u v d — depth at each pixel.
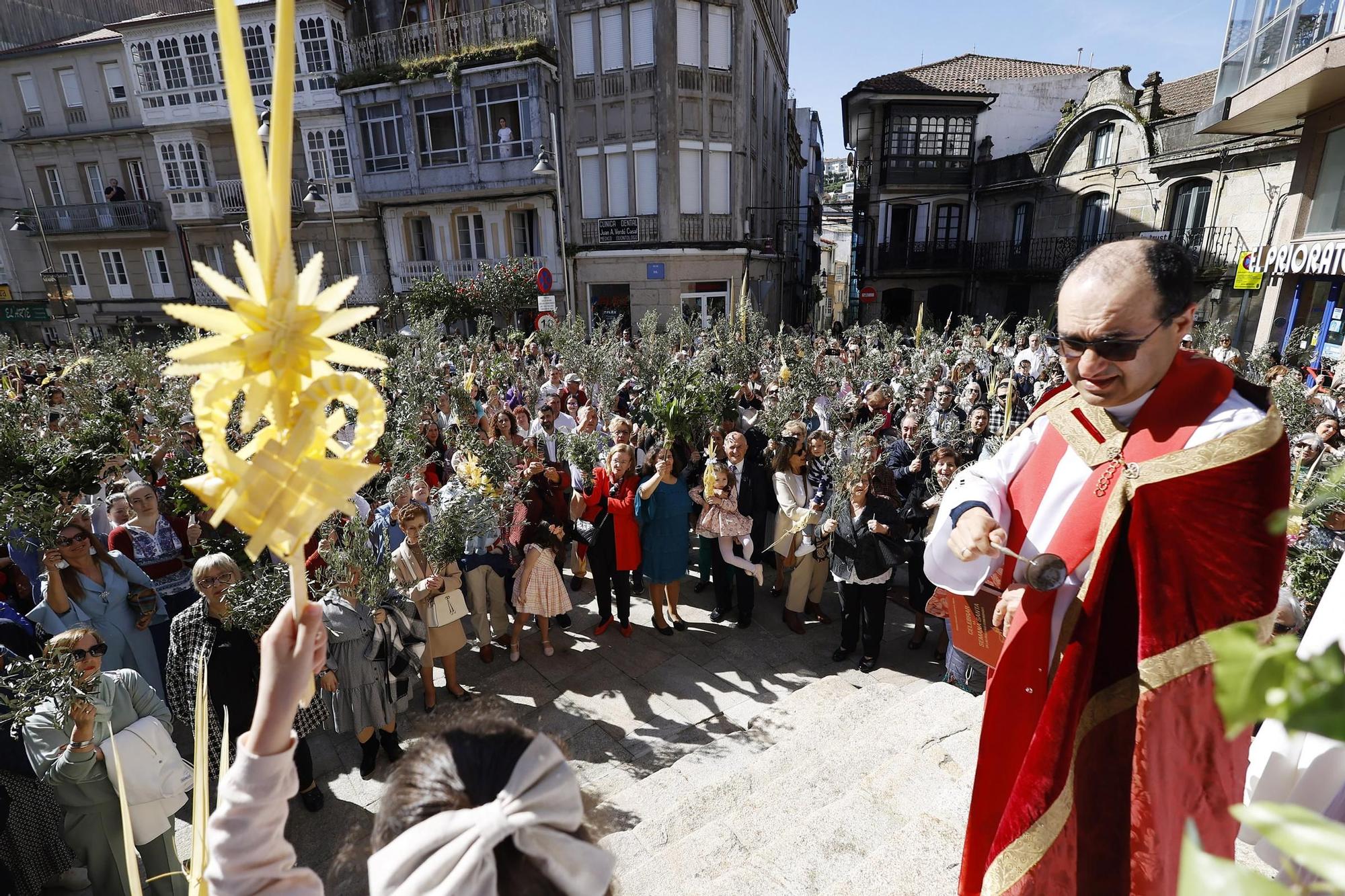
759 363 14.14
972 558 1.70
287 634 1.04
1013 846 1.69
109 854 3.68
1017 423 7.31
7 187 29.39
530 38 22.31
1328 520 3.66
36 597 5.79
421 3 24.28
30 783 3.98
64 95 28.34
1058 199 24.66
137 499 5.82
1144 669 1.55
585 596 7.74
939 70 29.66
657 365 12.98
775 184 31.66
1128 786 1.63
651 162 22.98
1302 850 0.34
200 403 0.84
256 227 0.82
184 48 25.59
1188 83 23.86
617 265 23.94
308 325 0.84
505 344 18.86
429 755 1.15
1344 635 1.85
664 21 21.69
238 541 5.86
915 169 28.27
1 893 3.89
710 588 7.85
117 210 28.56
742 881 3.00
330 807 4.92
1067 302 1.58
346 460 0.90
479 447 6.92
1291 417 8.03
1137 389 1.57
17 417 9.07
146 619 5.17
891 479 6.02
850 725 4.77
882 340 17.55
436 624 5.65
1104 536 1.59
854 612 6.17
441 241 25.53
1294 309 14.13
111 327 30.25
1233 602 1.48
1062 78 28.12
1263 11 12.84
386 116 24.33
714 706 5.79
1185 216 20.33
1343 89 11.52
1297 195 13.58
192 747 5.11
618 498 6.58
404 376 11.98
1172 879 1.57
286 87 0.79
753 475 7.06
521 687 6.09
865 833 3.20
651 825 3.89
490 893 0.99
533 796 1.07
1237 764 1.60
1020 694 1.77
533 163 22.95
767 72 28.20
